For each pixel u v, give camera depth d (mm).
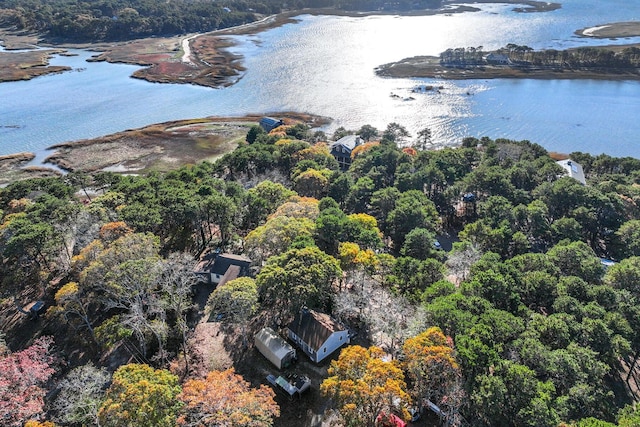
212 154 128875
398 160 96875
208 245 72188
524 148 106125
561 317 46562
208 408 33781
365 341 51094
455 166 95500
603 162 101312
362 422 34688
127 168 121250
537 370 41344
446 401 37312
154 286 51469
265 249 59906
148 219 63469
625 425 34531
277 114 158625
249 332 52062
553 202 79688
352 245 58188
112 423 32531
